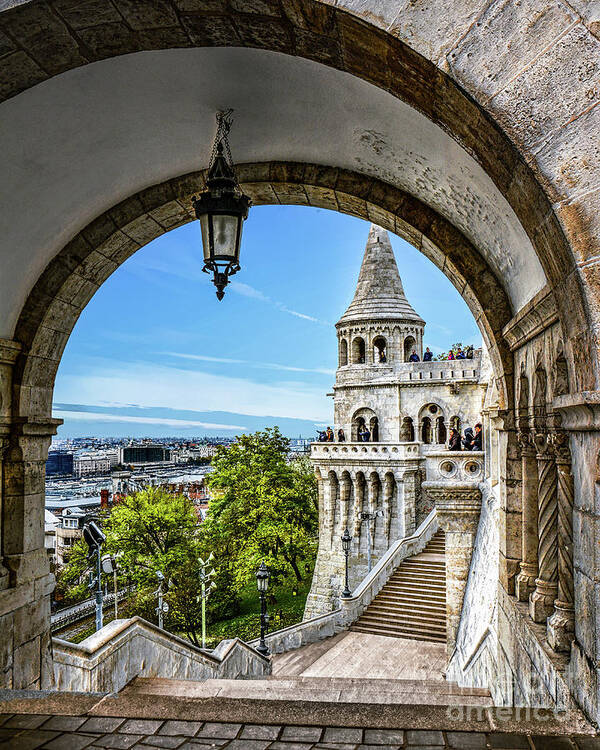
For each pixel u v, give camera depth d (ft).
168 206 22.21
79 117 17.20
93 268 22.81
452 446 87.35
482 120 11.49
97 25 13.15
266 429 168.55
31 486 21.76
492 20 11.05
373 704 13.65
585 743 10.92
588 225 10.73
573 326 11.70
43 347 22.35
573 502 13.09
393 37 11.43
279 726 12.87
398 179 20.07
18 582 20.74
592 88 10.65
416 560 109.81
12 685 20.11
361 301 190.60
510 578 19.45
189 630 135.03
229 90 17.44
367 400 182.80
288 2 11.84
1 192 17.98
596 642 11.12
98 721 13.47
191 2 12.30
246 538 157.58
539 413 16.31
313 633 87.56
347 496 170.91
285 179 21.77
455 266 20.33
